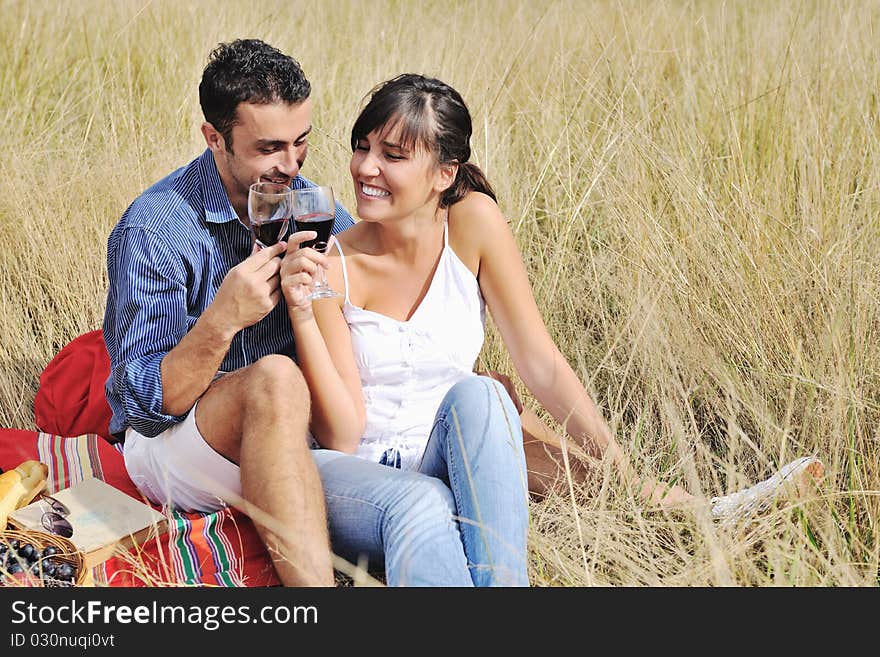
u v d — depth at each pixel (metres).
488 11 8.14
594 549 3.37
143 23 7.52
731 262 4.62
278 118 3.47
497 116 6.26
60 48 7.35
